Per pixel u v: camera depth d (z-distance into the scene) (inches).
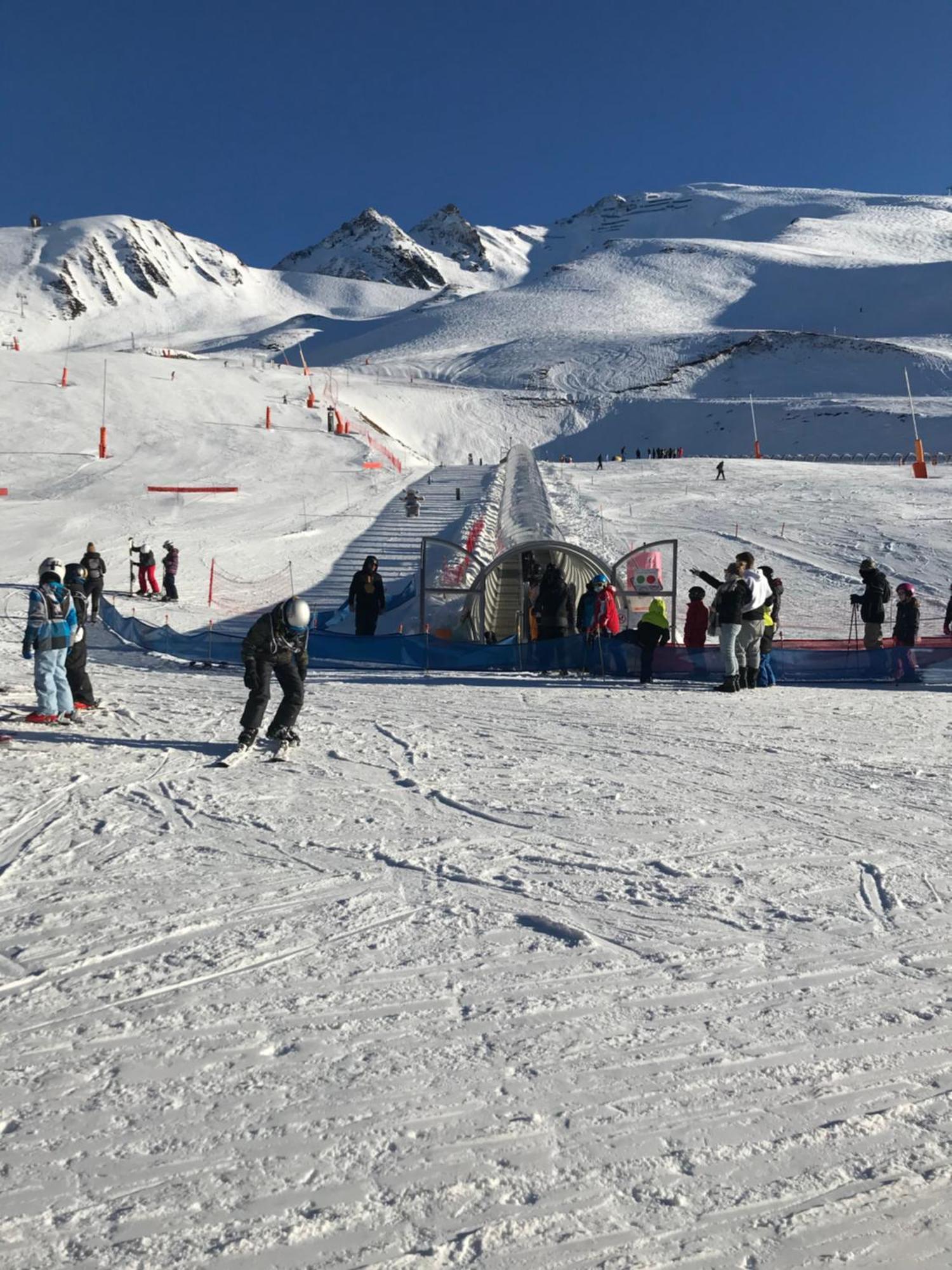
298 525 1317.7
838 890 190.9
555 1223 96.9
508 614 790.5
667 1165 105.4
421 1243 94.0
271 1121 112.3
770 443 3676.2
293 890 190.1
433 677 543.5
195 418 2427.4
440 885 193.5
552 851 215.9
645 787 274.7
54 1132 110.1
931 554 1019.3
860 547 1071.0
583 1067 124.3
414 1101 116.5
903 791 271.3
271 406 2655.0
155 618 794.2
